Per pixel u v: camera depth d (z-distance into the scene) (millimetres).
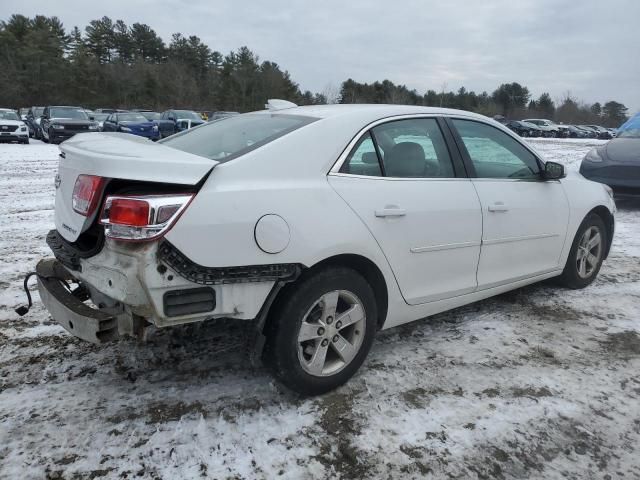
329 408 2904
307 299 2809
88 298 3242
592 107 98500
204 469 2416
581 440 2701
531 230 4121
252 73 66000
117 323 2531
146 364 3309
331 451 2564
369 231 3008
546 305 4512
